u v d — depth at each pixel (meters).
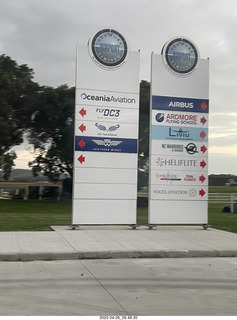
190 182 15.20
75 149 14.27
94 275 8.59
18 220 17.34
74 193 14.27
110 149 14.55
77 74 14.40
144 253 10.52
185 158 15.20
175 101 15.17
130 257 10.45
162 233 13.86
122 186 14.62
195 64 15.32
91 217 14.37
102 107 14.55
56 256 10.10
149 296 7.07
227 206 26.39
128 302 6.71
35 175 42.00
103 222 14.45
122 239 12.38
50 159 40.81
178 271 9.05
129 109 14.75
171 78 15.17
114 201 14.55
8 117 35.81
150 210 14.91
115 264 9.70
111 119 14.59
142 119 36.47
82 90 14.41
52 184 45.75
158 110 15.04
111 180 14.54
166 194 15.02
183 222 15.10
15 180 49.41
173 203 15.06
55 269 9.09
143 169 38.12
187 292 7.36
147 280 8.21
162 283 7.99
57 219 17.97
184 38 15.28
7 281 8.00
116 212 14.55
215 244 11.69
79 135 14.34
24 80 37.47
